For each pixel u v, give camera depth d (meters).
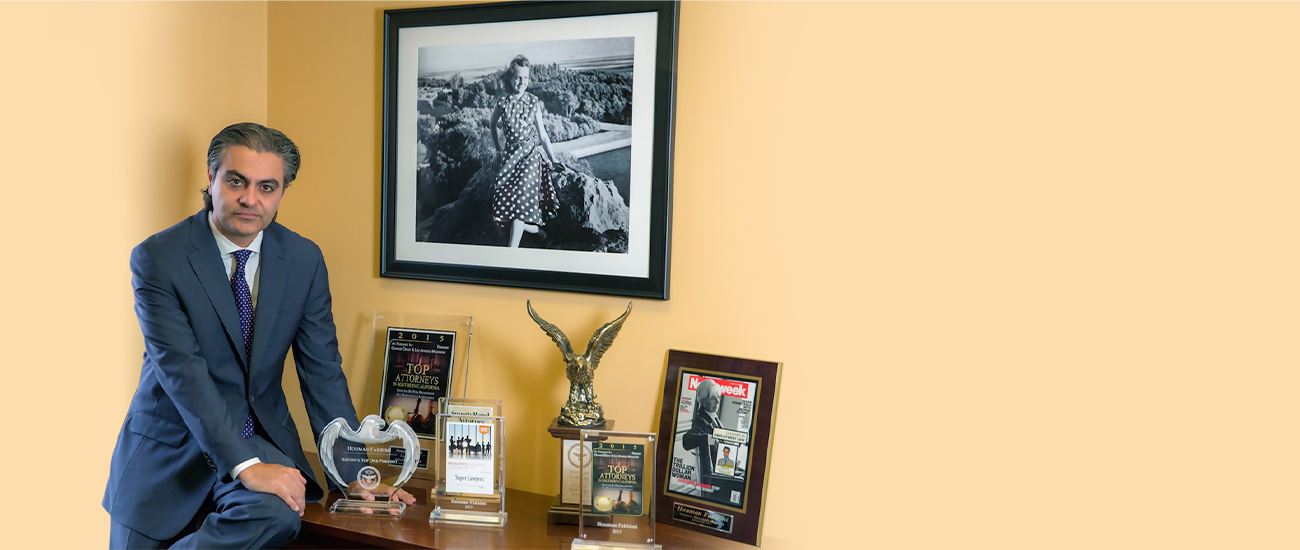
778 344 2.01
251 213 1.88
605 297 2.15
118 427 2.24
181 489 1.94
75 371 2.13
